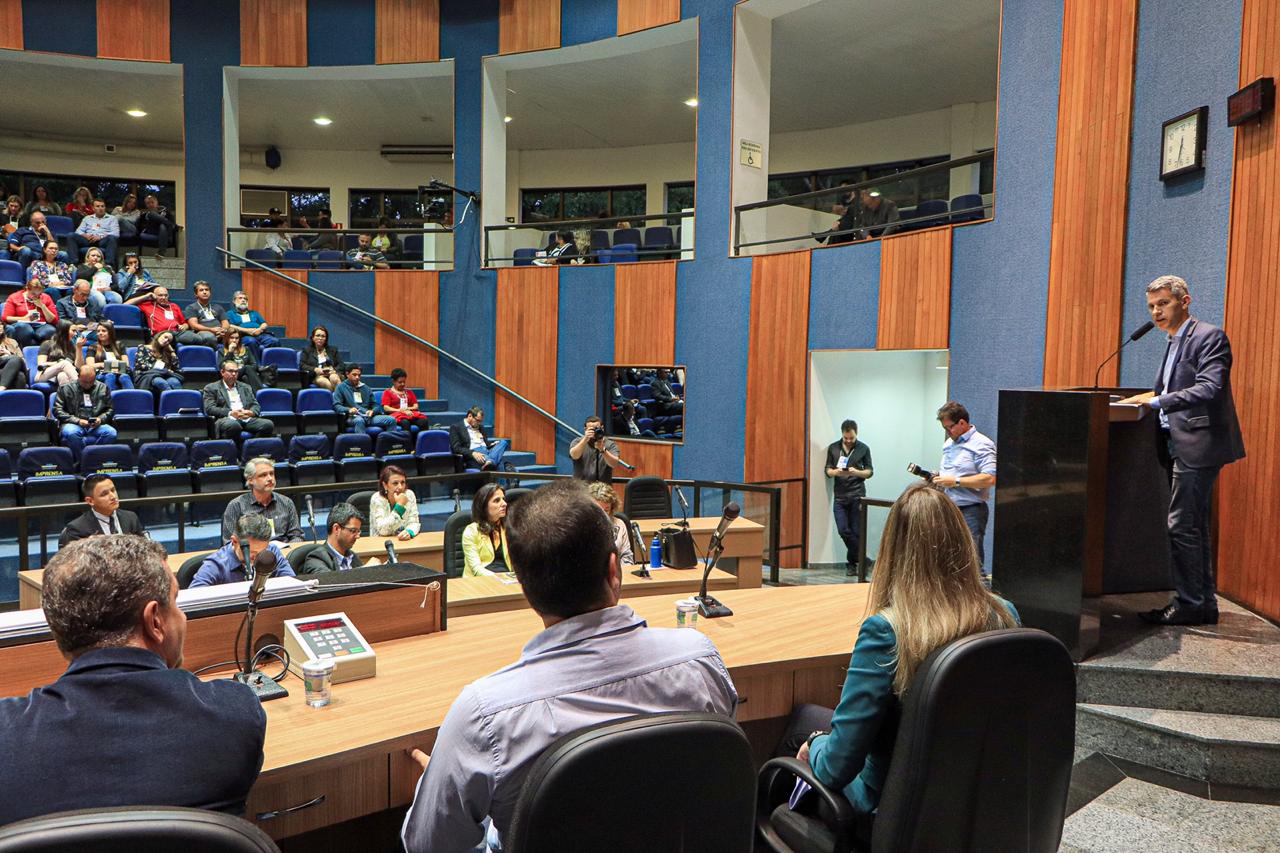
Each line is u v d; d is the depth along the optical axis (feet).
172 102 44.32
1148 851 9.66
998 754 5.97
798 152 44.14
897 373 29.48
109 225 39.86
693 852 4.63
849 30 31.68
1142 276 17.66
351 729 7.51
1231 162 15.11
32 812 4.18
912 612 6.24
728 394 31.55
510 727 4.78
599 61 36.45
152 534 20.45
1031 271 21.29
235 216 39.68
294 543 19.26
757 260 30.45
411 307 38.81
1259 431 14.23
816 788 6.70
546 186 50.19
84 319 33.35
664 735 4.42
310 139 50.29
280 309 39.60
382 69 38.09
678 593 15.78
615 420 36.06
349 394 33.73
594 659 5.02
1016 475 12.69
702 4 31.53
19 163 48.91
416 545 19.20
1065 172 20.08
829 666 10.16
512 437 37.50
